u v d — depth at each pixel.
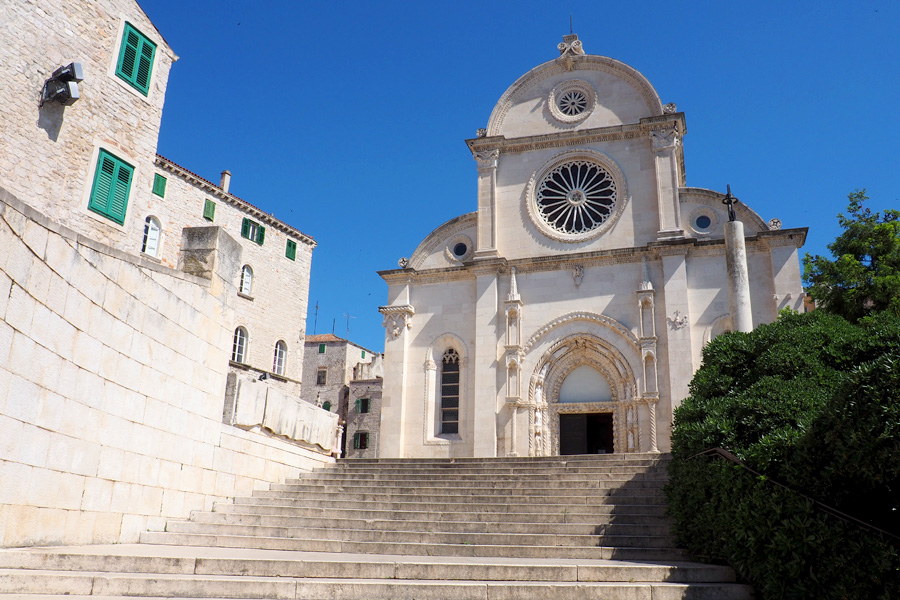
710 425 11.73
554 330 30.97
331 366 69.12
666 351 28.88
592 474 19.14
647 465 20.56
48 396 10.74
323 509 16.44
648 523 14.97
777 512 9.23
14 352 9.84
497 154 34.03
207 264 16.98
